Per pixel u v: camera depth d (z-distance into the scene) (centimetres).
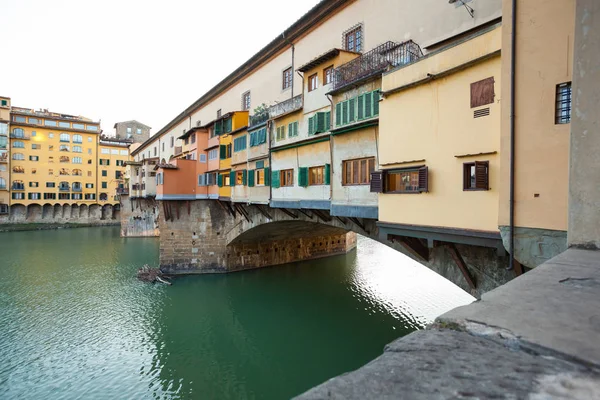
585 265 377
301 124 1623
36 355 1641
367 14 1475
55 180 6812
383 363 179
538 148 616
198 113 3512
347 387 153
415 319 1931
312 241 3453
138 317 2095
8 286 2656
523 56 640
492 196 760
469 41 806
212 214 2855
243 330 1938
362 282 2644
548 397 144
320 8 1711
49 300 2348
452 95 847
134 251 4097
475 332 220
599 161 458
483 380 158
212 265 2861
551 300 269
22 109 6944
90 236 5503
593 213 463
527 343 196
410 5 1272
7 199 6319
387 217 1030
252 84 2470
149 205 5241
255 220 2405
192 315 2127
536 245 619
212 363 1623
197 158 2911
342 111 1308
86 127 7238
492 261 898
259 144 2011
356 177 1253
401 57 1220
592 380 158
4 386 1400
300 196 1614
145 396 1366
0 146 6269
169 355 1684
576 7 486
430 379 159
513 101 649
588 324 220
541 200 612
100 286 2641
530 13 632
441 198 870
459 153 827
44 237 5372
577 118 480
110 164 7469
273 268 3048
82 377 1473
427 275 2820
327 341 1777
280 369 1567
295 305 2245
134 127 8212
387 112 1034
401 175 1002
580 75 479
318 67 1509
